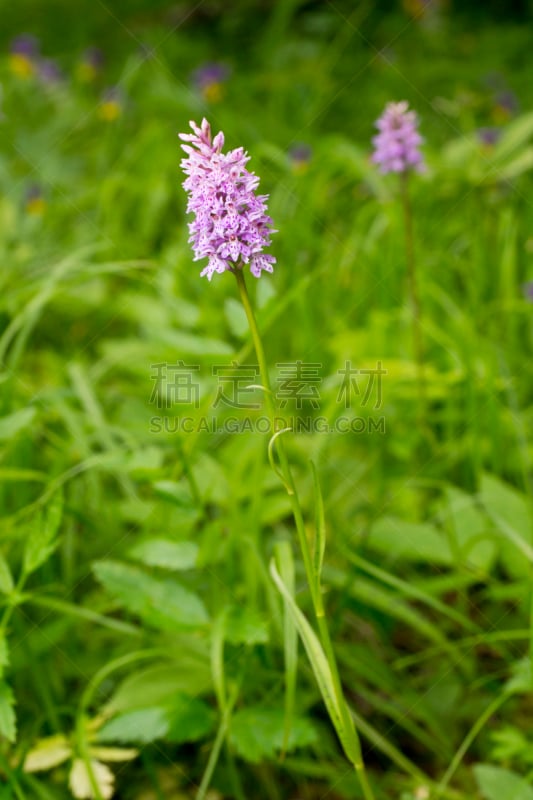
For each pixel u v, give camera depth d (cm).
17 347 104
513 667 90
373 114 207
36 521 87
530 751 89
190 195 78
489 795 87
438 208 151
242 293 78
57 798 89
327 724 95
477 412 107
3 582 87
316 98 202
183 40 273
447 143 188
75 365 107
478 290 128
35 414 95
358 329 125
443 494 106
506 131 142
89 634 98
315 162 139
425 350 121
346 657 94
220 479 99
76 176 183
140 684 90
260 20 284
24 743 89
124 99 186
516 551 99
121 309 122
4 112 212
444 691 97
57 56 271
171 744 93
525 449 104
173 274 121
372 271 129
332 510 103
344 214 156
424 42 258
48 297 106
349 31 250
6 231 148
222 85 206
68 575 97
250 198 77
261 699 93
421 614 103
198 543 97
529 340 129
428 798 90
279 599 93
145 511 98
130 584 88
